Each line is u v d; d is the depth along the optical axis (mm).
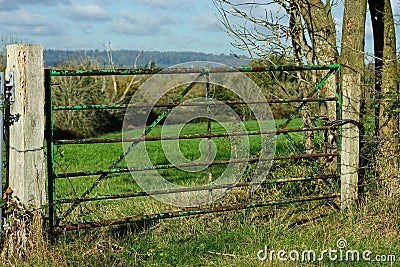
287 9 7633
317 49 7305
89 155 16484
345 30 6738
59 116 23375
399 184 5871
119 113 24312
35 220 4723
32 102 4703
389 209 5738
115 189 9266
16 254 4664
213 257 5047
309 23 7332
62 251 4656
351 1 6668
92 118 23750
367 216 5715
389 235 5414
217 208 5566
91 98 24188
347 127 6168
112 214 6293
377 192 6086
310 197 6031
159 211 6266
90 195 8609
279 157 5934
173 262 4918
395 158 6203
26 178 4719
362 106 6438
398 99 6062
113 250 4828
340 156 6207
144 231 5625
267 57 7730
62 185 9812
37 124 4738
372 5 7293
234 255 5031
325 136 6984
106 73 4984
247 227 5707
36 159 4750
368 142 6254
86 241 4918
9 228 4738
